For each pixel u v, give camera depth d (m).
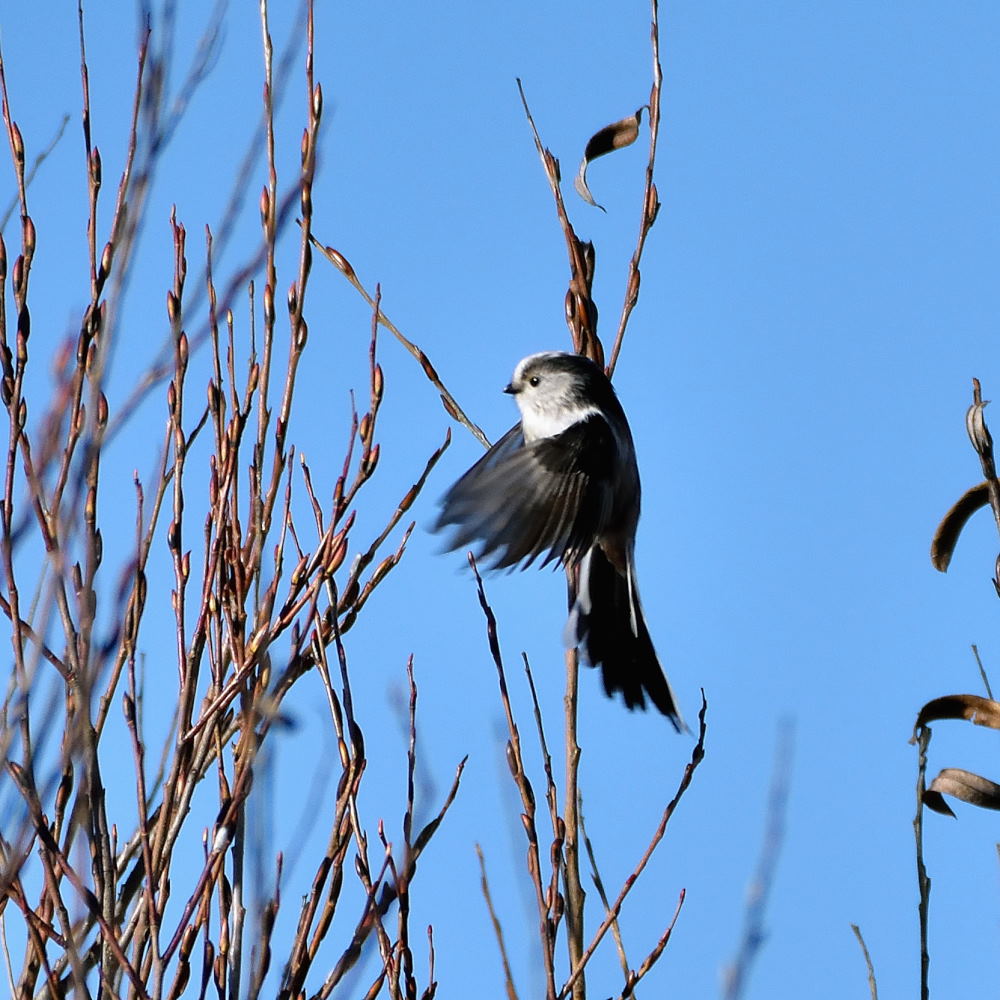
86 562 7.04
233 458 7.68
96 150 7.29
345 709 7.36
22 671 6.77
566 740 9.07
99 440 7.08
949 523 8.86
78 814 6.69
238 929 6.94
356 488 7.71
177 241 7.55
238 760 7.20
